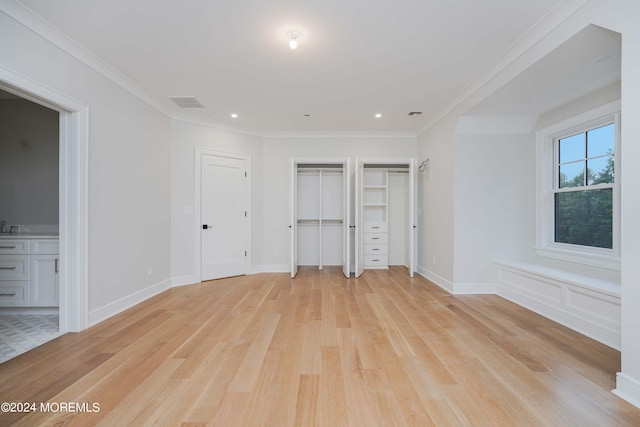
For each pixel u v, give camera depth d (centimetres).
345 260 499
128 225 330
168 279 412
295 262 498
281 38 245
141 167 353
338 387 180
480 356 219
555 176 351
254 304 344
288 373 196
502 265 371
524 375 194
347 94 358
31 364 206
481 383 185
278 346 235
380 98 371
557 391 176
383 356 219
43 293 307
